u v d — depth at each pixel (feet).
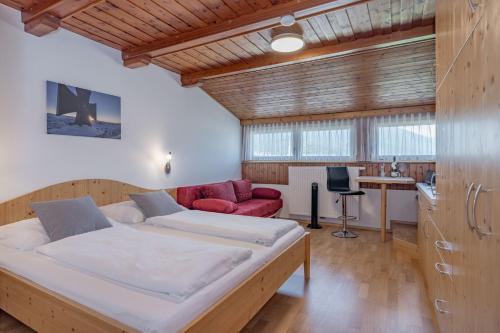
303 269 10.44
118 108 11.37
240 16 8.90
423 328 6.82
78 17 9.00
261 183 19.69
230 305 5.47
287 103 16.75
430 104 14.79
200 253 6.32
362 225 16.66
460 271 4.49
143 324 4.27
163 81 13.53
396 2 8.13
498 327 2.85
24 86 8.70
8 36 8.36
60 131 9.52
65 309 5.09
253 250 7.54
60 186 9.53
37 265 6.26
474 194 3.73
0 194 8.26
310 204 17.69
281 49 10.25
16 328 6.74
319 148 17.76
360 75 12.85
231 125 18.97
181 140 14.64
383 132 15.94
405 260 11.49
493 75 3.04
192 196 14.12
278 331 6.72
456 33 4.89
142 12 8.75
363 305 7.91
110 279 5.46
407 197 15.47
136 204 10.99
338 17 8.88
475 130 3.71
